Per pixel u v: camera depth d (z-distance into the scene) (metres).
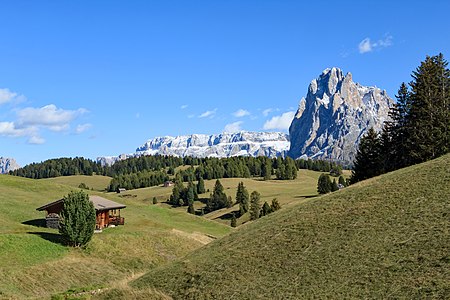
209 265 37.84
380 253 29.69
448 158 46.84
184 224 95.31
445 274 24.69
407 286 24.84
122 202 110.25
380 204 38.34
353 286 26.84
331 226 37.31
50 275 47.91
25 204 86.75
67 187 113.38
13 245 52.28
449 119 83.00
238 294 30.81
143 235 68.19
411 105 88.25
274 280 31.31
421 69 90.44
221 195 195.38
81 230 58.06
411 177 43.25
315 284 28.72
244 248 39.25
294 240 37.19
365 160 94.75
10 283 43.03
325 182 178.50
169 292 35.19
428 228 30.75
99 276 51.34
